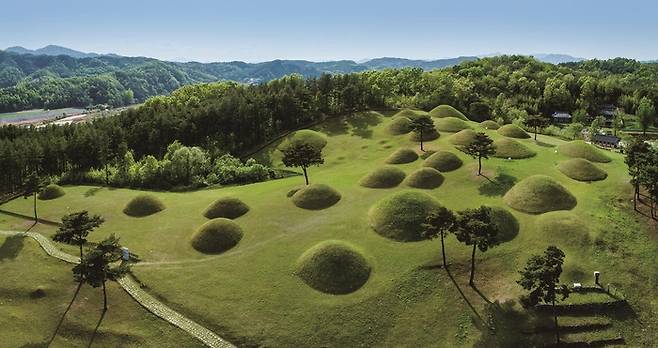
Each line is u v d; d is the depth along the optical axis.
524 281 43.84
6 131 111.06
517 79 177.50
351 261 53.56
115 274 48.16
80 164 100.81
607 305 48.41
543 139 102.62
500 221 60.19
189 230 64.75
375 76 142.25
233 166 96.69
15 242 62.50
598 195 68.25
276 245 59.38
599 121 150.25
